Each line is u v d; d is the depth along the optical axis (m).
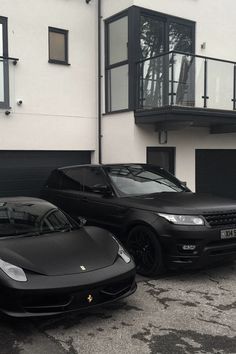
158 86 9.32
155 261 5.64
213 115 9.58
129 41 9.79
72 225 5.43
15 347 3.78
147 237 5.78
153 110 9.15
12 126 9.38
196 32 11.17
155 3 10.16
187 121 9.22
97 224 6.64
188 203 5.86
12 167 9.58
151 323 4.29
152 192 6.73
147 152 10.08
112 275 4.32
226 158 11.91
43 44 9.77
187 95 9.38
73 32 10.23
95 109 10.65
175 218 5.52
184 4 10.84
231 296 5.10
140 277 5.84
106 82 10.56
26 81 9.54
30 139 9.65
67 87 10.17
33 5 9.59
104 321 4.34
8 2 9.26
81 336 4.00
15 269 4.04
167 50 10.53
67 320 4.36
